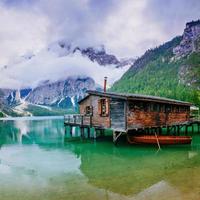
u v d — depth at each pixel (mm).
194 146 30609
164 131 46688
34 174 19453
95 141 35312
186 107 45031
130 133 36312
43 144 35094
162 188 15039
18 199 14344
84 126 36406
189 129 52812
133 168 20234
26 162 23828
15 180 17969
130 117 30688
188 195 13703
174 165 20812
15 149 31469
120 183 16391
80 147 31641
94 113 34688
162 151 27656
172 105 39969
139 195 14172
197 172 18203
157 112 35625
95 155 26469
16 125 82312
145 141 30859
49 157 26031
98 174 18750
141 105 32469
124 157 25016
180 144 31625
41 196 14695
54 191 15422
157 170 19312
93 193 14789
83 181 17125
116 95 30688
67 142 36031
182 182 15953
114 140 31344
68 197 14352
